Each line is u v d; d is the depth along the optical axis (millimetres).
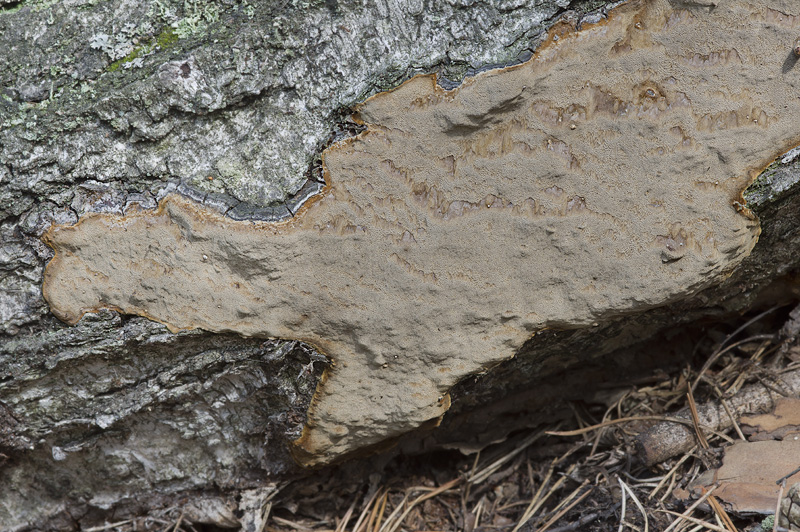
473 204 484
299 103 480
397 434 519
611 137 480
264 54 477
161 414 512
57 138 480
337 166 479
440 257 487
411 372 502
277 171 480
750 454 510
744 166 483
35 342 490
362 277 487
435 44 477
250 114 482
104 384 503
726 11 472
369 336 494
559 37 476
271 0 482
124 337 490
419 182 481
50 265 483
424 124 477
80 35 485
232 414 516
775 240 510
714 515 497
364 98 476
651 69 478
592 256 487
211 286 484
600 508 516
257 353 495
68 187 483
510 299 493
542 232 485
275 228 479
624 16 475
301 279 485
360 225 482
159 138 480
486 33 476
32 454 519
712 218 485
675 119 479
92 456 521
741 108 479
